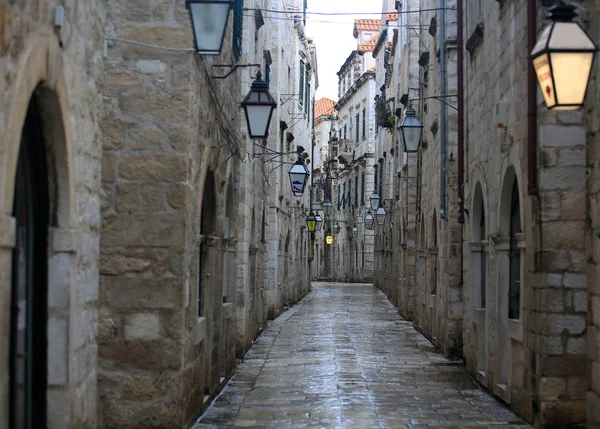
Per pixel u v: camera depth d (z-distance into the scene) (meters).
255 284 19.61
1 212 4.41
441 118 16.83
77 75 6.07
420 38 23.23
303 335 21.56
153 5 8.56
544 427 8.76
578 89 6.18
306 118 41.66
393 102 35.81
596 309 8.42
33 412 5.85
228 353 13.12
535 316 9.02
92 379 6.72
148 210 8.48
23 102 4.72
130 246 8.47
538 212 8.89
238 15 13.12
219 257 11.59
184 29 8.56
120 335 8.41
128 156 8.52
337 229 66.50
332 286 54.31
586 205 8.77
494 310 11.64
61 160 5.78
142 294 8.44
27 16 4.82
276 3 25.34
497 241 11.25
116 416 8.37
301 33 36.22
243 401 11.27
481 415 10.27
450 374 14.30
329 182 66.75
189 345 8.87
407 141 16.62
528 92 9.12
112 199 8.48
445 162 16.73
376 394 12.02
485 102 12.41
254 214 19.14
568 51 6.13
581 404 8.71
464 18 14.73
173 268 8.46
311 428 9.42
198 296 10.15
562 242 8.79
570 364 8.73
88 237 6.54
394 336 21.50
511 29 10.47
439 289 18.11
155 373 8.40
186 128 8.53
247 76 16.36
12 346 5.31
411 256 27.06
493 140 11.68
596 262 8.45
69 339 5.91
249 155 17.42
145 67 8.56
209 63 9.85
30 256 5.73
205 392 11.00
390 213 37.97
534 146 9.03
